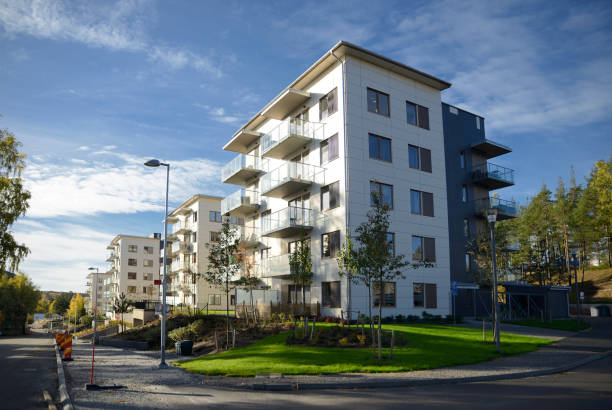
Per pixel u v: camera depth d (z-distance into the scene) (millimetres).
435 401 9594
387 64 30016
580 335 24234
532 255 56281
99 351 27531
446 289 30828
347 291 26156
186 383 12570
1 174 25438
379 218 16641
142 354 23984
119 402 9852
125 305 62375
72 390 11656
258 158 39062
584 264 59188
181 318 33781
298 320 26656
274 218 32719
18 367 18625
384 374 12977
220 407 9219
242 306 31844
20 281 80438
